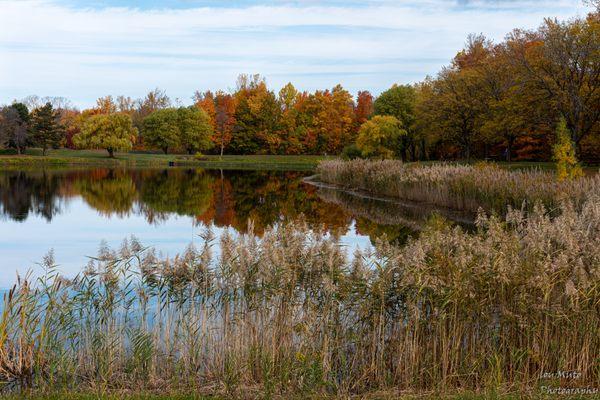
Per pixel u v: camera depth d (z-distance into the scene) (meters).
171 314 10.27
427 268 8.53
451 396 7.74
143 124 103.00
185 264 9.21
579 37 36.41
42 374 8.46
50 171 68.62
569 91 37.59
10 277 15.90
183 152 109.06
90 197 39.66
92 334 9.07
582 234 9.62
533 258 8.83
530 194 22.02
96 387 7.88
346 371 8.51
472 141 59.09
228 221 28.12
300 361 8.23
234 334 8.89
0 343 8.51
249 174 68.31
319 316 8.86
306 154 102.81
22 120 90.31
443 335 8.42
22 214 30.61
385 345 8.77
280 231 9.91
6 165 77.81
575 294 8.06
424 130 62.38
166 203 36.53
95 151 102.19
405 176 35.28
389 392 8.00
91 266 9.42
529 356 8.11
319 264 9.02
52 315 9.06
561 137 29.08
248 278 8.88
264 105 103.19
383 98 79.44
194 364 8.44
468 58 69.00
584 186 20.31
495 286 8.66
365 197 38.44
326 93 102.19
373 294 8.68
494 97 49.06
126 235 23.73
